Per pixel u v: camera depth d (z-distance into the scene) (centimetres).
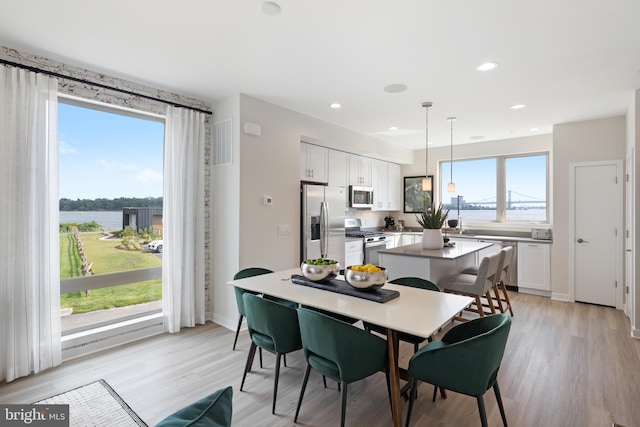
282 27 222
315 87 332
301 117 419
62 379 254
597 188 443
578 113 415
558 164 468
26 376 256
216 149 377
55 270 270
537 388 242
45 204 262
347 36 234
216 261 379
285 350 214
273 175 383
